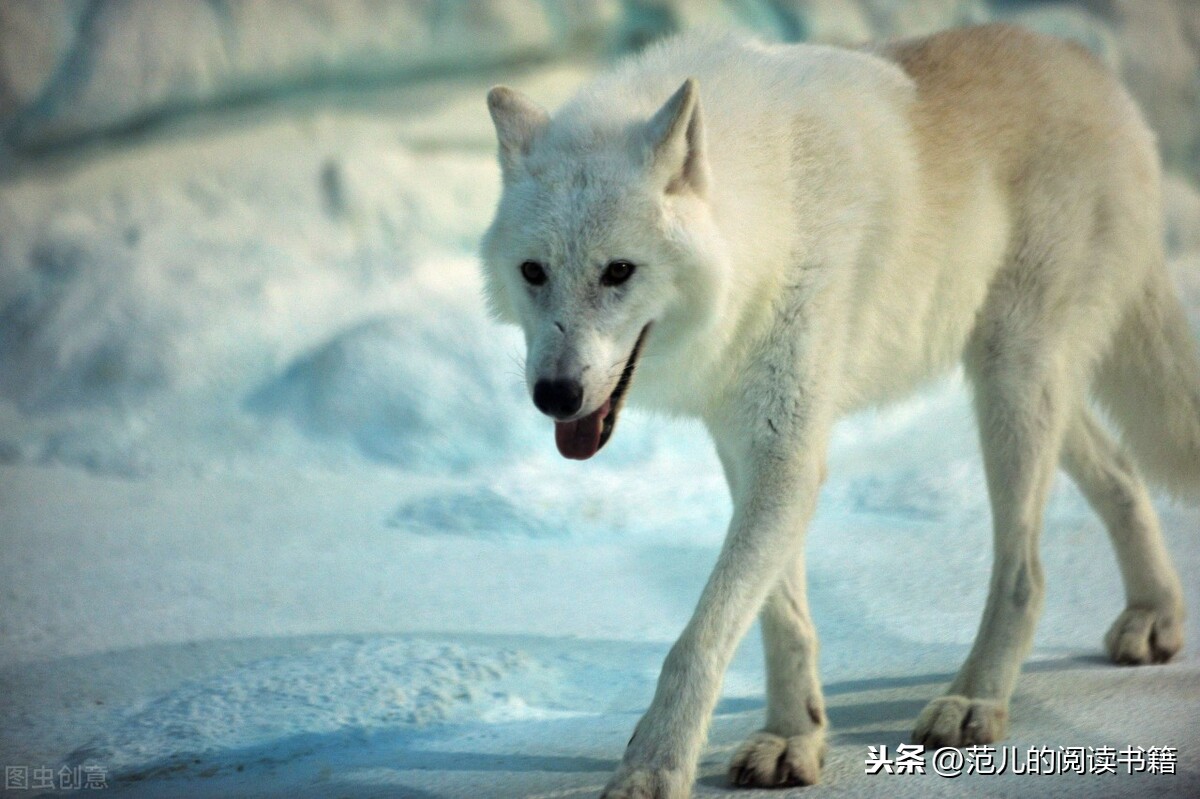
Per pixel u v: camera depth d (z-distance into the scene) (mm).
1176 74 21734
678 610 9164
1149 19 21859
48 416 15680
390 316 15742
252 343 16078
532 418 14492
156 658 8266
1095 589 9188
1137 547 7738
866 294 6562
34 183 19281
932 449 13180
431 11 20094
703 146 5941
